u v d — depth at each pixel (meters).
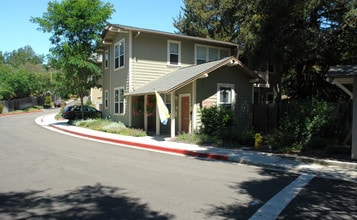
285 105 16.80
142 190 6.83
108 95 25.92
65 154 11.59
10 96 49.25
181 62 22.66
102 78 27.67
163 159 11.00
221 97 18.12
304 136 12.71
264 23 18.48
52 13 23.62
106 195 6.44
